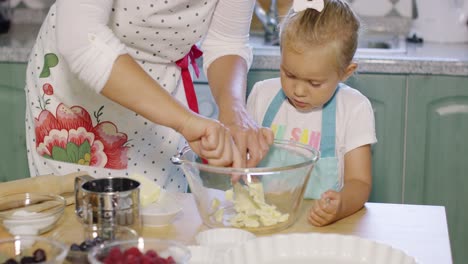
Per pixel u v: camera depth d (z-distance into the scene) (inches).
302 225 55.4
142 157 72.7
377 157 104.6
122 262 41.9
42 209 54.1
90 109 69.5
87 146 70.9
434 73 100.8
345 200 56.6
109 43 53.2
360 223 55.6
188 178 54.1
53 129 70.4
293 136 71.9
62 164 70.7
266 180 53.0
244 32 71.6
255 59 102.3
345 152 69.3
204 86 105.1
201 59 103.3
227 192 53.3
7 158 112.1
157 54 68.9
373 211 58.2
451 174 104.3
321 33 65.0
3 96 108.8
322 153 70.6
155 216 53.9
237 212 53.8
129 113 70.0
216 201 53.6
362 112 69.6
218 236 51.3
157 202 56.4
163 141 73.0
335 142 70.4
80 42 52.8
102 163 71.6
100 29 53.3
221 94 66.1
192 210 57.9
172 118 52.8
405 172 104.8
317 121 71.2
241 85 67.8
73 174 60.1
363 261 47.8
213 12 69.6
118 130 70.7
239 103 64.5
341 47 65.7
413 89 101.7
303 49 65.1
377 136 103.8
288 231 54.2
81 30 52.7
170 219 54.7
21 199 55.7
